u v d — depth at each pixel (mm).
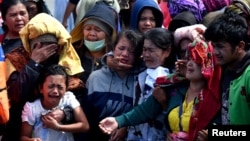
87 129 4242
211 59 3646
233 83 3459
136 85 4254
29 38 4262
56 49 4285
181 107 3791
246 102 3381
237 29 3441
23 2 4703
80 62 4512
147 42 4180
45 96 4156
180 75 3871
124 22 5883
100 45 4691
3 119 4051
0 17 4625
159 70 4152
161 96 3943
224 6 5484
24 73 4137
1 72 4059
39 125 4180
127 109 4309
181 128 3750
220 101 3586
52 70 4137
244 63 3453
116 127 3992
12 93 4211
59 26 4324
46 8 5070
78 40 4828
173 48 4281
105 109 4316
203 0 5496
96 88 4355
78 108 4234
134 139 4199
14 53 4383
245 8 4293
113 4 5496
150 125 4117
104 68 4426
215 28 3459
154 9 5105
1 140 4324
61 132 4207
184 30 4191
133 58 4332
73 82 4375
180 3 5277
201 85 3750
